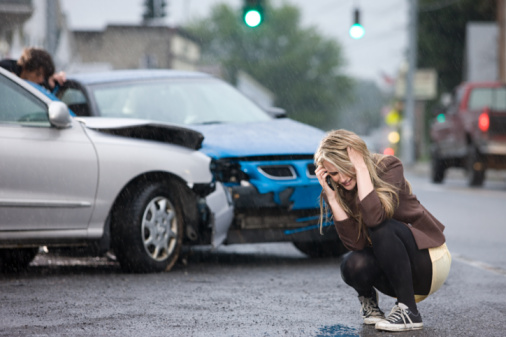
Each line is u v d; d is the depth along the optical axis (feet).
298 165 47.88
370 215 28.53
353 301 36.27
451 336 28.86
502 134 118.21
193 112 54.08
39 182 41.45
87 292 37.99
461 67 293.64
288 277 44.01
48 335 28.66
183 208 47.01
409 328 29.50
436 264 29.58
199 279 42.78
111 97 53.16
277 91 621.31
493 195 108.17
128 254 44.04
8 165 40.60
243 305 35.04
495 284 41.63
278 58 607.37
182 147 46.70
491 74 244.22
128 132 45.27
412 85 227.81
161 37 482.69
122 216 43.93
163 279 42.52
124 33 481.87
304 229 48.26
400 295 29.48
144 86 54.70
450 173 179.93
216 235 46.01
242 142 48.37
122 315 32.42
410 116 228.63
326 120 624.18
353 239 30.04
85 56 479.41
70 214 42.47
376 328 29.71
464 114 123.95
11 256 46.62
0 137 40.75
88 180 42.78
